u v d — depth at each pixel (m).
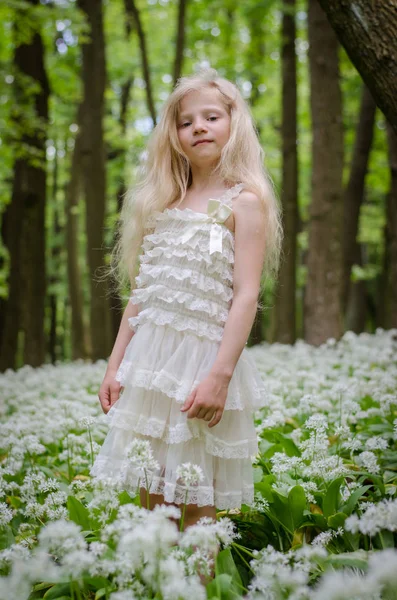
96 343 11.08
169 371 2.45
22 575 1.91
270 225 2.73
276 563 2.04
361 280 16.75
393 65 3.35
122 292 3.17
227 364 2.41
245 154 2.75
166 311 2.55
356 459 3.20
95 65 11.55
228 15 14.38
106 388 2.70
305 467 3.11
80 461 3.72
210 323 2.54
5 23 12.90
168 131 2.83
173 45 16.56
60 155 19.38
